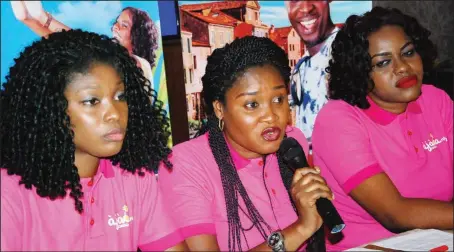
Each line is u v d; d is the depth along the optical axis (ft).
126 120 4.91
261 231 5.85
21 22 7.41
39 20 7.48
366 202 6.51
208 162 5.89
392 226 6.42
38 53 4.71
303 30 8.87
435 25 8.84
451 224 6.18
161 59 7.96
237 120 5.57
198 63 8.59
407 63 6.64
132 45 7.84
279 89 5.56
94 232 5.00
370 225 6.90
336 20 8.94
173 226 5.39
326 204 5.42
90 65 4.71
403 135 6.84
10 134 4.77
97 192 5.11
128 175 5.29
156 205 5.38
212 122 5.98
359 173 6.49
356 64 6.73
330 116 6.89
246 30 8.76
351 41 6.79
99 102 4.74
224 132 5.95
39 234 4.80
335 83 7.04
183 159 5.87
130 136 5.25
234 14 8.68
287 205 6.01
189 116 8.55
